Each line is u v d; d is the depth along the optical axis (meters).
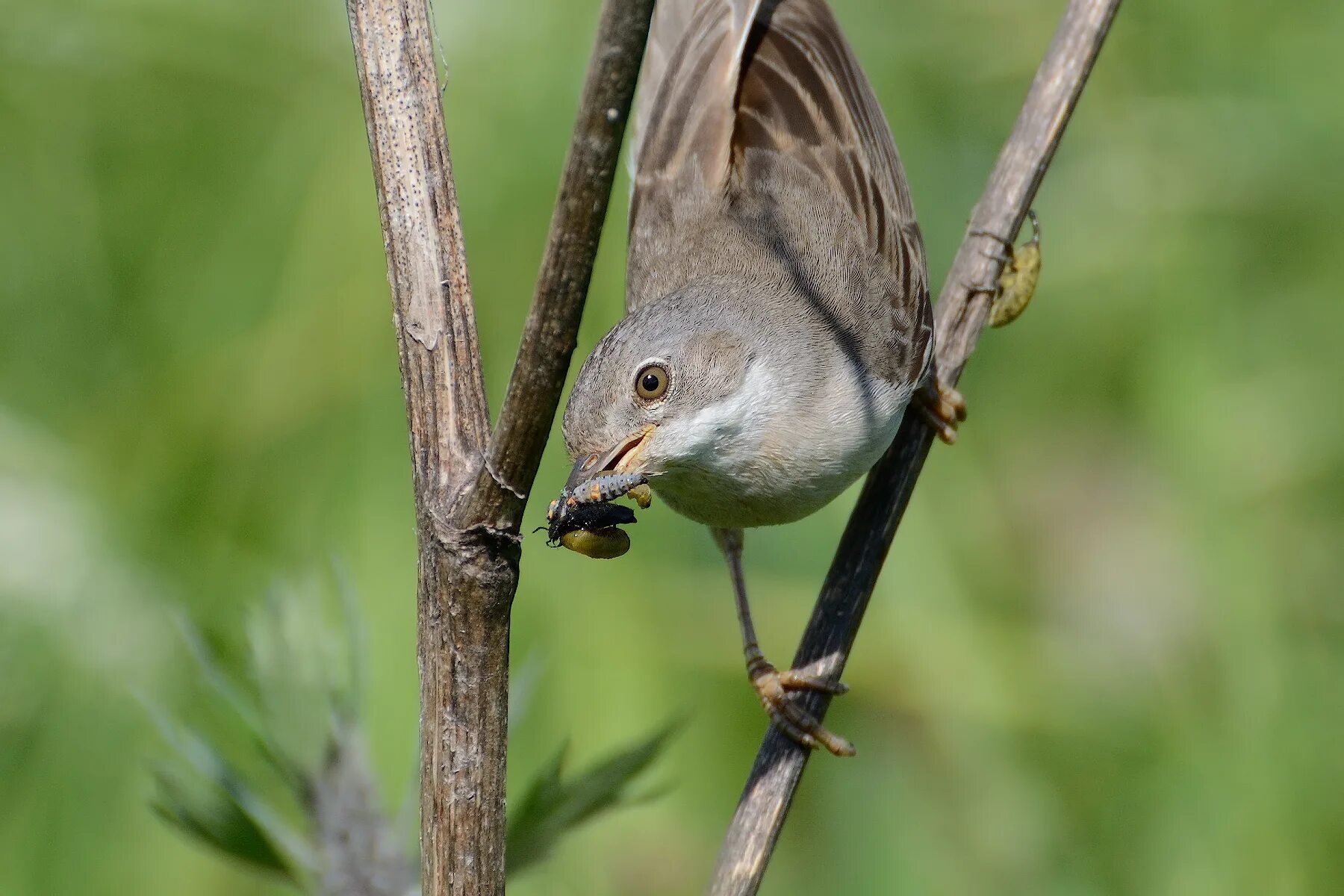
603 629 9.91
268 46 10.74
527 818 5.18
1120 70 11.92
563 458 10.15
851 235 9.25
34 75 10.78
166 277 10.81
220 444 10.34
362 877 5.12
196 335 10.70
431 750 5.12
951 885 10.88
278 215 10.70
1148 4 11.89
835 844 11.14
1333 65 11.61
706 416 8.32
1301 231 11.58
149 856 9.55
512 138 10.29
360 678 5.31
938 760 11.16
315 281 10.52
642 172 9.77
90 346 10.85
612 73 4.41
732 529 9.58
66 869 9.55
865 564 8.41
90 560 9.94
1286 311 11.40
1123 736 11.20
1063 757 11.17
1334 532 11.09
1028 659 11.34
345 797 5.21
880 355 8.64
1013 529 12.23
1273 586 10.90
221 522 10.23
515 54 10.33
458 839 5.09
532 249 10.26
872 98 10.21
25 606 9.80
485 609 5.04
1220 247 11.59
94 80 10.80
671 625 10.22
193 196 10.83
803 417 8.45
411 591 9.68
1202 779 10.77
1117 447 12.27
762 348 8.43
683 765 10.24
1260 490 11.04
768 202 9.42
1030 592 11.98
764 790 7.61
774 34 10.12
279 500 10.24
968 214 12.04
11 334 10.75
